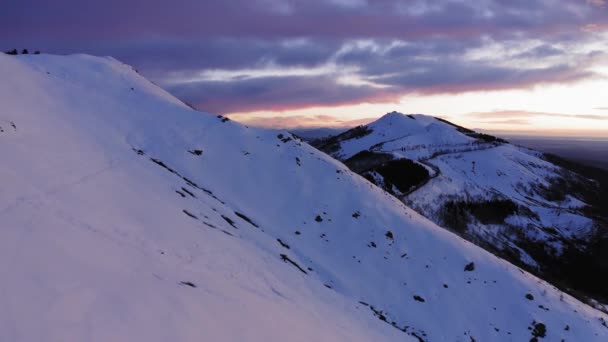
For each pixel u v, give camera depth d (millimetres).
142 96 48812
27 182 17141
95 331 8922
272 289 18438
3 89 32188
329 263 30016
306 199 37656
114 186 21844
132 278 11953
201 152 40031
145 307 10656
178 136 41406
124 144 34531
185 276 14227
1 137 22203
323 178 41312
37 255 11016
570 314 28016
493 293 29203
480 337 25656
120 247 14227
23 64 43188
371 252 32094
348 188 40188
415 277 30094
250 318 13062
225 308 12883
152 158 34562
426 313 26984
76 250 12219
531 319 27016
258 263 21109
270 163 42156
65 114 34750
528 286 30094
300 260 28438
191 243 18531
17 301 8859
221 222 25766
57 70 46531
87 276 10977
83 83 45969
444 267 31281
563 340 25828
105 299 10281
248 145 44250
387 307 26875
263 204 35969
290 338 13188
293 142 47344
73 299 9711
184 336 10195
